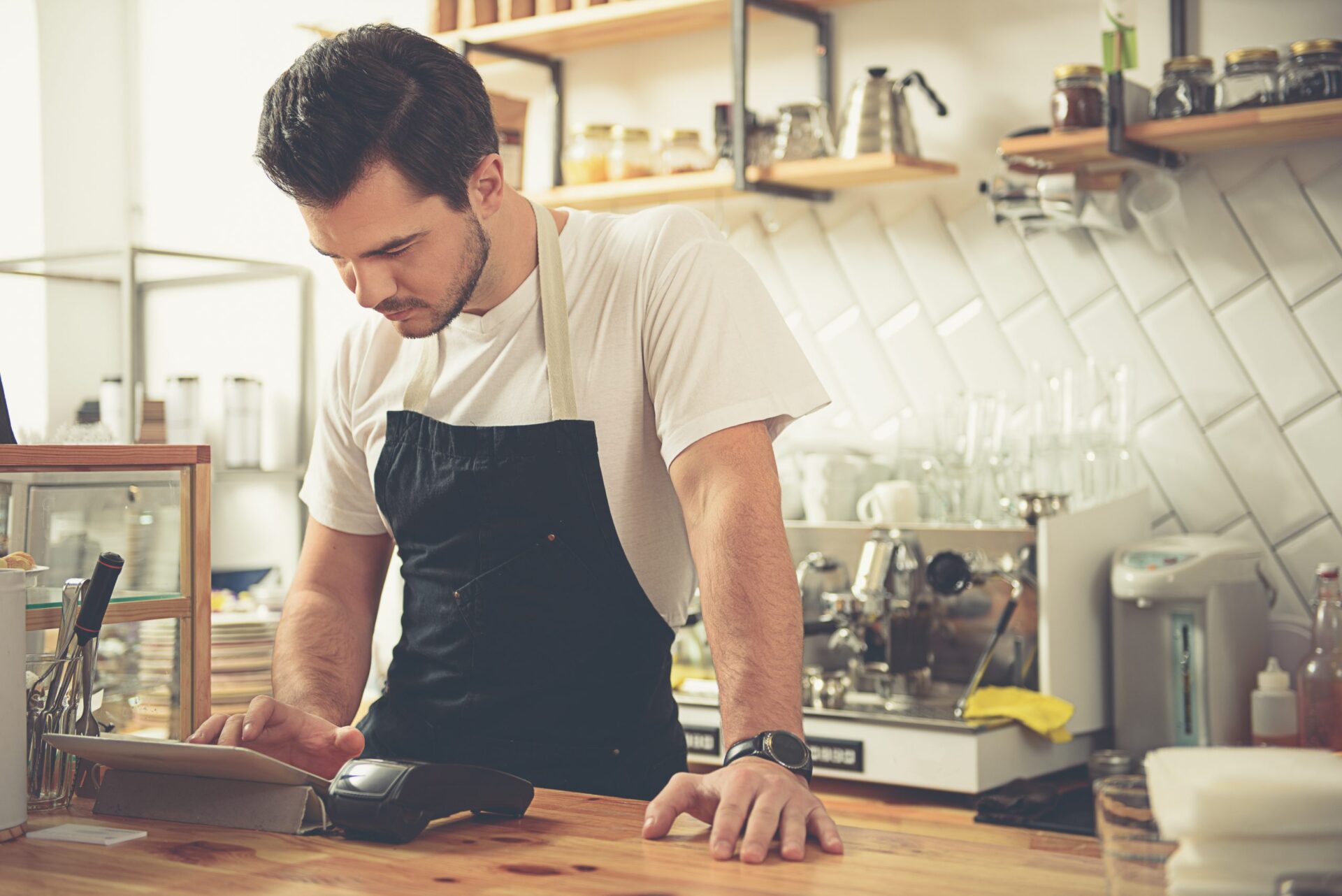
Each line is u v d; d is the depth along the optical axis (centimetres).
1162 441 257
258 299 379
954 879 87
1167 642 227
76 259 338
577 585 140
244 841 99
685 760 153
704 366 130
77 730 116
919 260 283
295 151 114
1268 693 218
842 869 90
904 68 285
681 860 93
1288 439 246
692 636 271
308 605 156
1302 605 245
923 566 255
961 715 226
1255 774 67
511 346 144
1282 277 246
